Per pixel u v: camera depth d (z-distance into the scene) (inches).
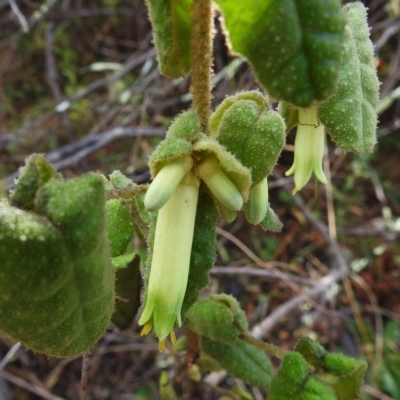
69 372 10.6
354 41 3.4
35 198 2.4
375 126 3.5
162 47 3.2
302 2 2.3
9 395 9.7
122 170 12.4
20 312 2.4
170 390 5.7
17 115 14.8
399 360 10.6
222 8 2.3
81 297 2.6
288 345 10.4
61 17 13.6
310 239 12.3
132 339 10.4
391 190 13.4
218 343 4.9
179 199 2.9
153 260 2.9
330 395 3.8
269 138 3.1
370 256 12.2
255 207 3.3
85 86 14.4
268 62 2.3
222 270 9.2
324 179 3.6
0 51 15.9
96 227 2.4
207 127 3.2
